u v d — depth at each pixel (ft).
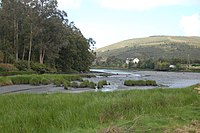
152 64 456.86
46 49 237.45
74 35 296.51
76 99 46.32
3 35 220.84
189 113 38.22
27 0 216.74
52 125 30.27
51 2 224.12
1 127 28.50
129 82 136.46
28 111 35.19
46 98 48.44
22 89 110.11
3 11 213.87
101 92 63.87
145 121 31.60
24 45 223.92
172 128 29.12
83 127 30.12
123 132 26.89
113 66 546.26
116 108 38.32
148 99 45.55
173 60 473.67
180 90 68.64
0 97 51.93
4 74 162.40
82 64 306.76
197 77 243.19
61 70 279.69
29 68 207.62
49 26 225.97
